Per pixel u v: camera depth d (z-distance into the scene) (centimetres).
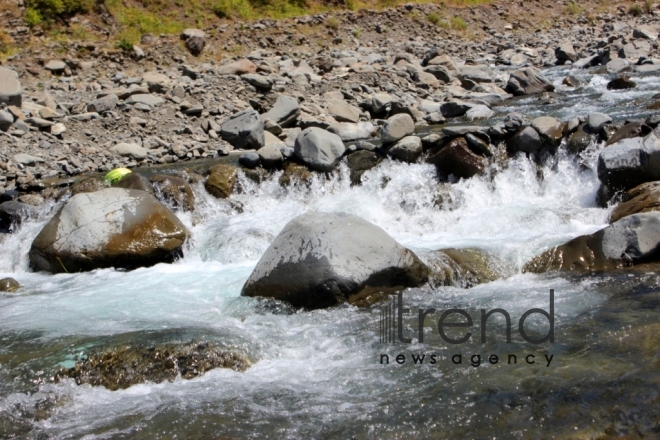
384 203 934
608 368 511
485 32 2508
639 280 660
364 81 1584
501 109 1391
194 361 550
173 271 803
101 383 539
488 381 511
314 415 485
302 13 2302
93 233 817
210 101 1388
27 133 1204
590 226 801
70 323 655
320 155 994
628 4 2833
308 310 653
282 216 927
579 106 1318
